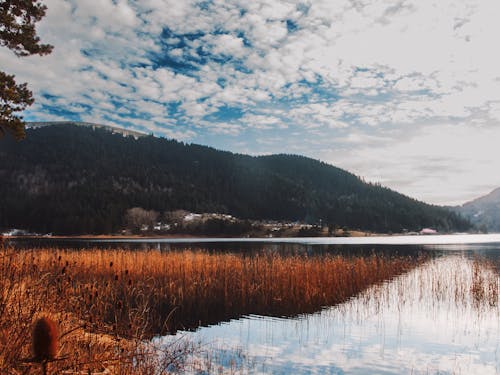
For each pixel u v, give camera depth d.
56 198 160.38
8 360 3.49
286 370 8.39
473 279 19.48
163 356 7.66
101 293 10.54
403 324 12.96
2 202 152.88
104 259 20.92
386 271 25.28
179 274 20.53
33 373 3.43
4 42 14.80
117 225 152.00
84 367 4.20
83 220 143.75
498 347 10.39
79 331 5.60
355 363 9.06
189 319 13.24
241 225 162.75
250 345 10.29
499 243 89.56
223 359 8.88
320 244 80.44
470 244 83.31
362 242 96.31
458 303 16.69
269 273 20.27
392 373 8.41
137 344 5.82
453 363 9.17
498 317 14.04
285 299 16.61
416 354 9.78
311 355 9.55
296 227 174.50
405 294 18.67
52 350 2.23
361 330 12.21
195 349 9.02
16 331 4.08
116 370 4.73
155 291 16.36
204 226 160.12
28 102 15.07
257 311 14.76
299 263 21.86
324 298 16.89
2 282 5.09
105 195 170.25
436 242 98.00
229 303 15.92
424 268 28.80
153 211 166.25
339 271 21.45
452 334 11.78
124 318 8.98
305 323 13.05
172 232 155.75
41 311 5.45
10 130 14.83
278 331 11.91
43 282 6.53
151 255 24.39
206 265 22.00
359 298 17.67
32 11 15.05
